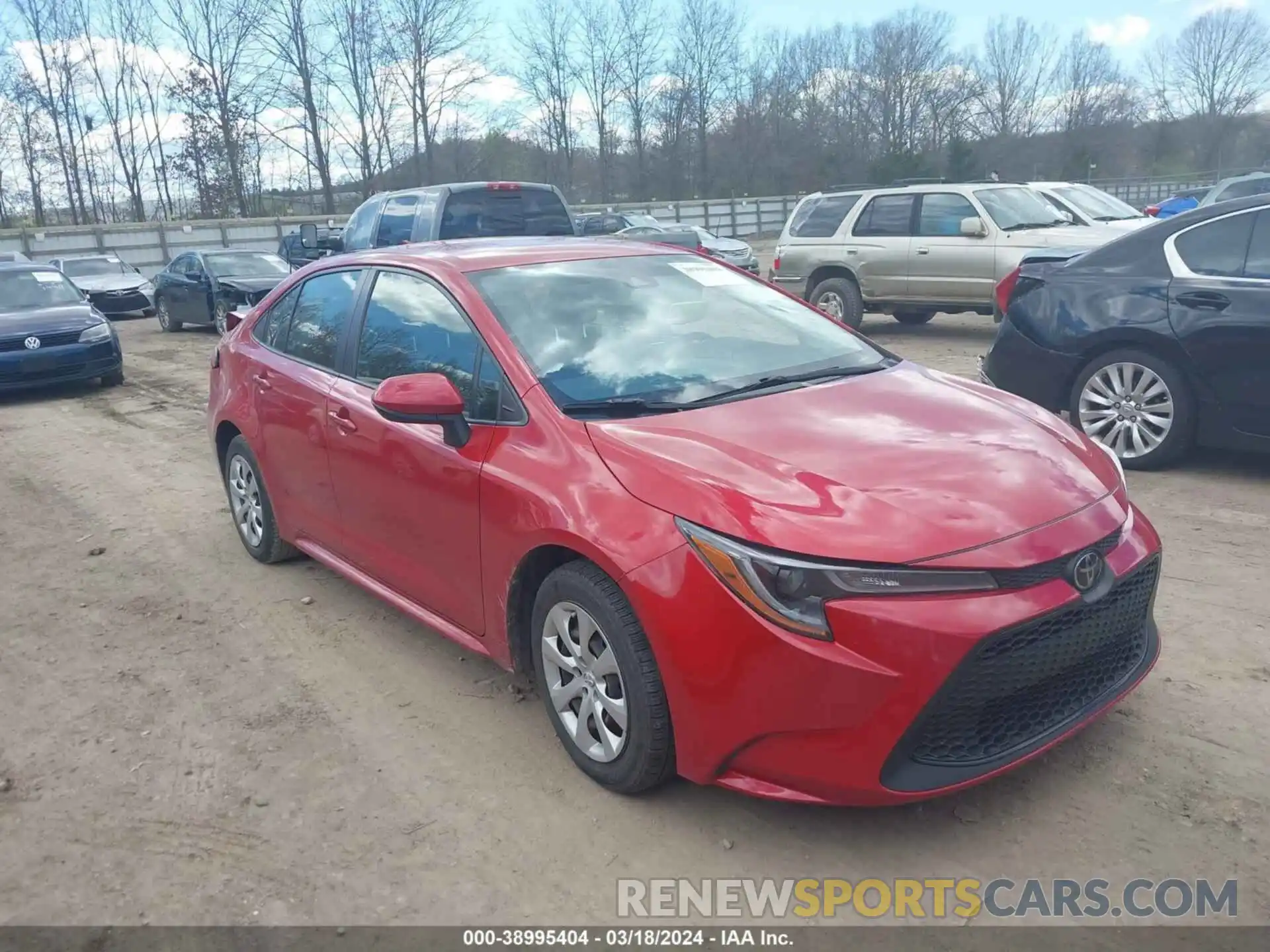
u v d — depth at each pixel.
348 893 2.92
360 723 3.85
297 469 4.84
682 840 3.07
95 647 4.67
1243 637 4.12
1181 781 3.20
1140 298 6.20
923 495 2.92
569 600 3.26
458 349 3.92
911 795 2.73
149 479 7.73
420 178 46.47
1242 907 2.69
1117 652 3.16
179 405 11.14
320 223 38.50
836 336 4.38
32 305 12.66
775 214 50.25
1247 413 5.88
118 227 34.44
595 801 3.27
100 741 3.82
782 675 2.73
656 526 2.97
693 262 4.66
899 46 59.78
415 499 3.92
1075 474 3.19
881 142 59.94
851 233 12.84
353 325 4.56
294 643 4.59
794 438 3.26
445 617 3.99
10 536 6.45
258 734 3.81
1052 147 62.34
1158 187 55.41
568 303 4.04
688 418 3.43
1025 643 2.80
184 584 5.41
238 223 36.69
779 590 2.74
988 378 7.11
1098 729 3.50
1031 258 6.98
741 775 2.93
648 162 55.25
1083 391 6.54
